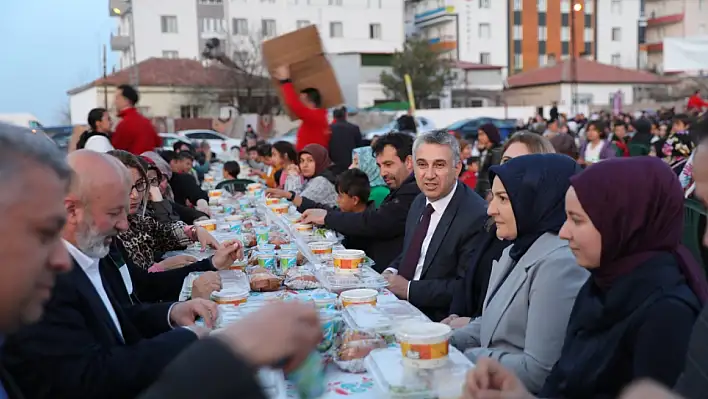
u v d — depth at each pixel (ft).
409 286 11.14
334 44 146.82
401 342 5.85
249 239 14.28
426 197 12.47
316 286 9.89
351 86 127.75
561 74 128.57
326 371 6.66
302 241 13.51
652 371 5.66
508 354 7.54
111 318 6.81
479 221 11.28
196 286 9.47
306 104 25.64
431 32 173.06
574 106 105.60
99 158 6.94
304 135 25.72
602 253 6.30
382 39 149.69
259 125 106.93
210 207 22.45
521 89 134.41
